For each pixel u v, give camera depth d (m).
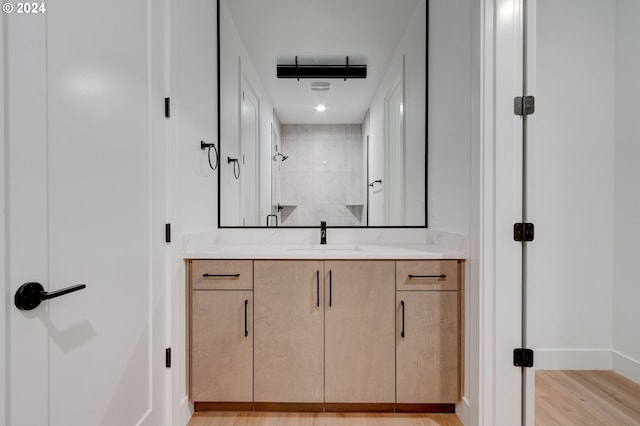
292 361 1.62
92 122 0.98
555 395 1.81
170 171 1.46
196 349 1.61
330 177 2.21
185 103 1.62
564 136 2.09
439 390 1.60
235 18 2.17
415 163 2.17
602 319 2.09
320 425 1.57
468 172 1.55
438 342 1.61
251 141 2.19
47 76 0.81
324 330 1.61
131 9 1.18
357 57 2.19
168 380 1.46
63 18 0.86
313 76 2.20
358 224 2.19
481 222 1.42
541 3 2.10
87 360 0.97
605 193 2.08
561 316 2.11
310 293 1.61
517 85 1.40
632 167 1.98
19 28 0.73
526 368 1.40
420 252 1.64
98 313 1.01
